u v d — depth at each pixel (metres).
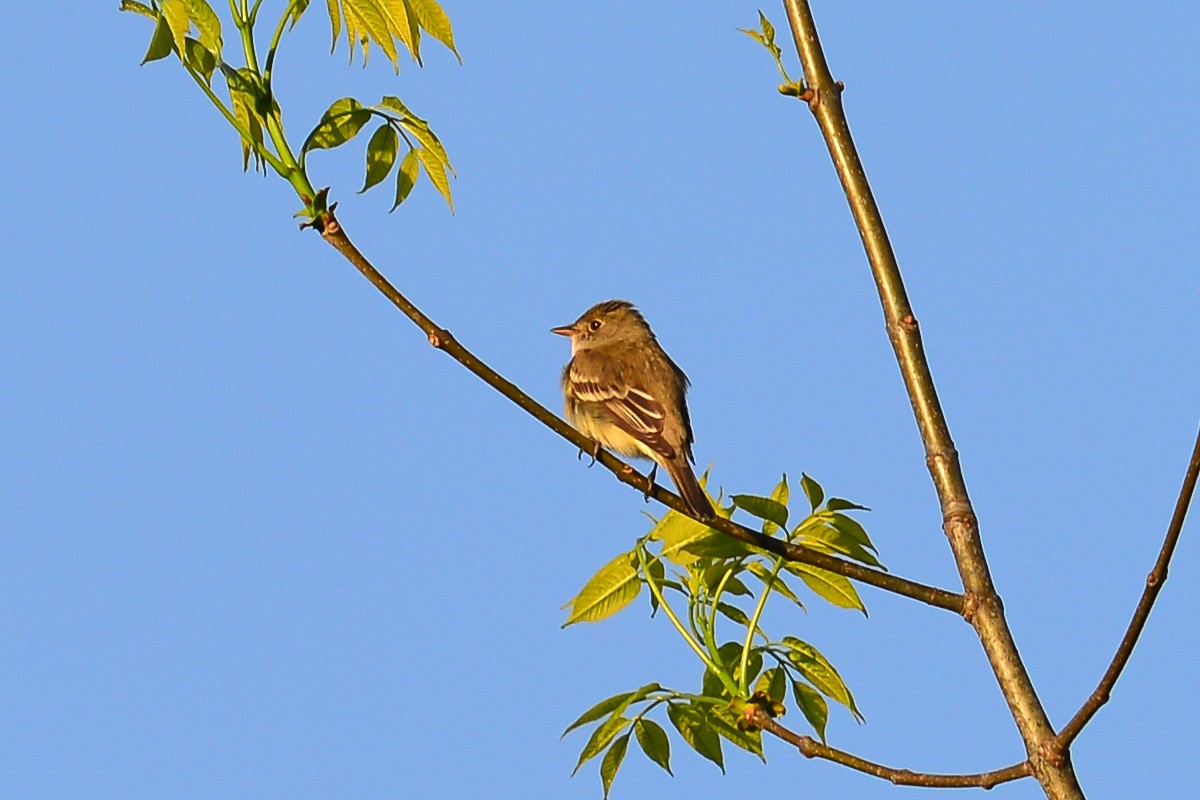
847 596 10.55
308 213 9.80
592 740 10.02
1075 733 8.19
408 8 10.37
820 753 9.31
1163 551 7.82
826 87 9.72
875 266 9.59
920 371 9.42
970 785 8.59
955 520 9.09
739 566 10.67
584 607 10.56
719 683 10.67
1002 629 8.80
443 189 10.81
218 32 9.77
